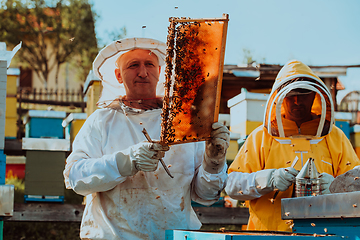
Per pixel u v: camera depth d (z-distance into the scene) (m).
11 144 7.15
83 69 21.48
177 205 2.85
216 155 2.72
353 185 2.67
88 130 3.01
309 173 3.40
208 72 2.51
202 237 2.12
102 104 3.14
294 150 3.94
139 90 3.07
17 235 6.68
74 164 2.83
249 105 6.27
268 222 3.81
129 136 2.96
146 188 2.83
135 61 3.11
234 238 1.98
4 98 4.71
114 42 3.08
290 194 3.79
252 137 4.12
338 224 2.54
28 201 6.10
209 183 2.86
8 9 21.05
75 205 6.07
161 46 3.13
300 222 2.84
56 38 21.59
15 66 21.88
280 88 4.02
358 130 7.34
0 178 4.75
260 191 3.74
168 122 2.50
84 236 2.83
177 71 2.48
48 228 6.98
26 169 6.15
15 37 20.92
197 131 2.61
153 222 2.80
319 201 2.62
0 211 4.62
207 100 2.55
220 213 6.09
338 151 3.98
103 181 2.67
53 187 6.18
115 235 2.72
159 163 2.89
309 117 4.03
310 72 4.02
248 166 4.00
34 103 16.25
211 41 2.48
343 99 11.27
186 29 2.47
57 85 21.84
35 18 21.38
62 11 21.53
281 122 3.91
